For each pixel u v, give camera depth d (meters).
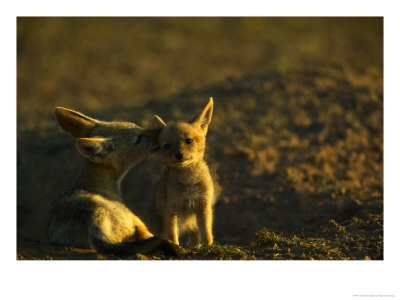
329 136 15.09
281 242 8.30
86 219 7.62
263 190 12.73
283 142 14.95
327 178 12.82
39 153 16.52
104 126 8.48
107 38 35.44
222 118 16.50
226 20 40.28
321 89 17.64
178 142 8.62
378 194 11.09
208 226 9.12
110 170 8.39
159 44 34.69
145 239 7.46
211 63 31.03
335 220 10.22
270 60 30.14
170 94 20.41
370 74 19.27
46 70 29.83
